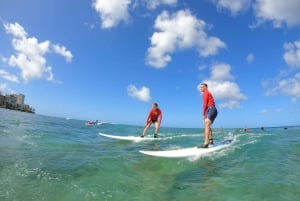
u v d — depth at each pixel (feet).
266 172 15.25
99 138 36.47
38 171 14.29
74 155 20.11
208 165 17.74
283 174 14.75
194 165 17.80
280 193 11.60
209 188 12.55
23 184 12.02
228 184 13.12
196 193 11.84
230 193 11.78
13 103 346.33
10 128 35.83
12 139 25.27
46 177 13.29
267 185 12.70
